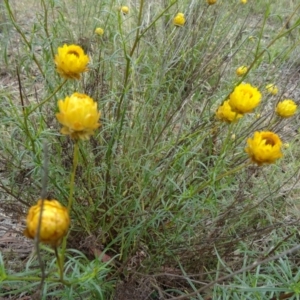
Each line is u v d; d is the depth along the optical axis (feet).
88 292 1.24
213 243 1.41
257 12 3.00
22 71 2.25
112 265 1.42
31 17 2.76
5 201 1.58
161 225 1.59
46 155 0.68
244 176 1.82
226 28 2.50
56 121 1.64
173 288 1.45
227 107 1.24
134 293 1.28
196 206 1.44
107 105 1.80
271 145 1.02
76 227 1.53
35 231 0.74
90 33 2.07
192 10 2.27
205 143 1.84
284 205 1.80
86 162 1.57
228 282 1.42
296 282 1.12
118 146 1.73
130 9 2.30
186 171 1.62
